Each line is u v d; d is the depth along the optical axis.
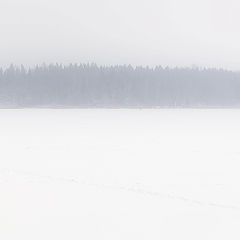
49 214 10.09
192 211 10.34
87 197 11.61
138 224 9.42
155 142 23.91
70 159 18.00
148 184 13.34
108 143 23.33
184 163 17.22
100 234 8.83
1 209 10.42
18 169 15.67
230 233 8.84
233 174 14.95
